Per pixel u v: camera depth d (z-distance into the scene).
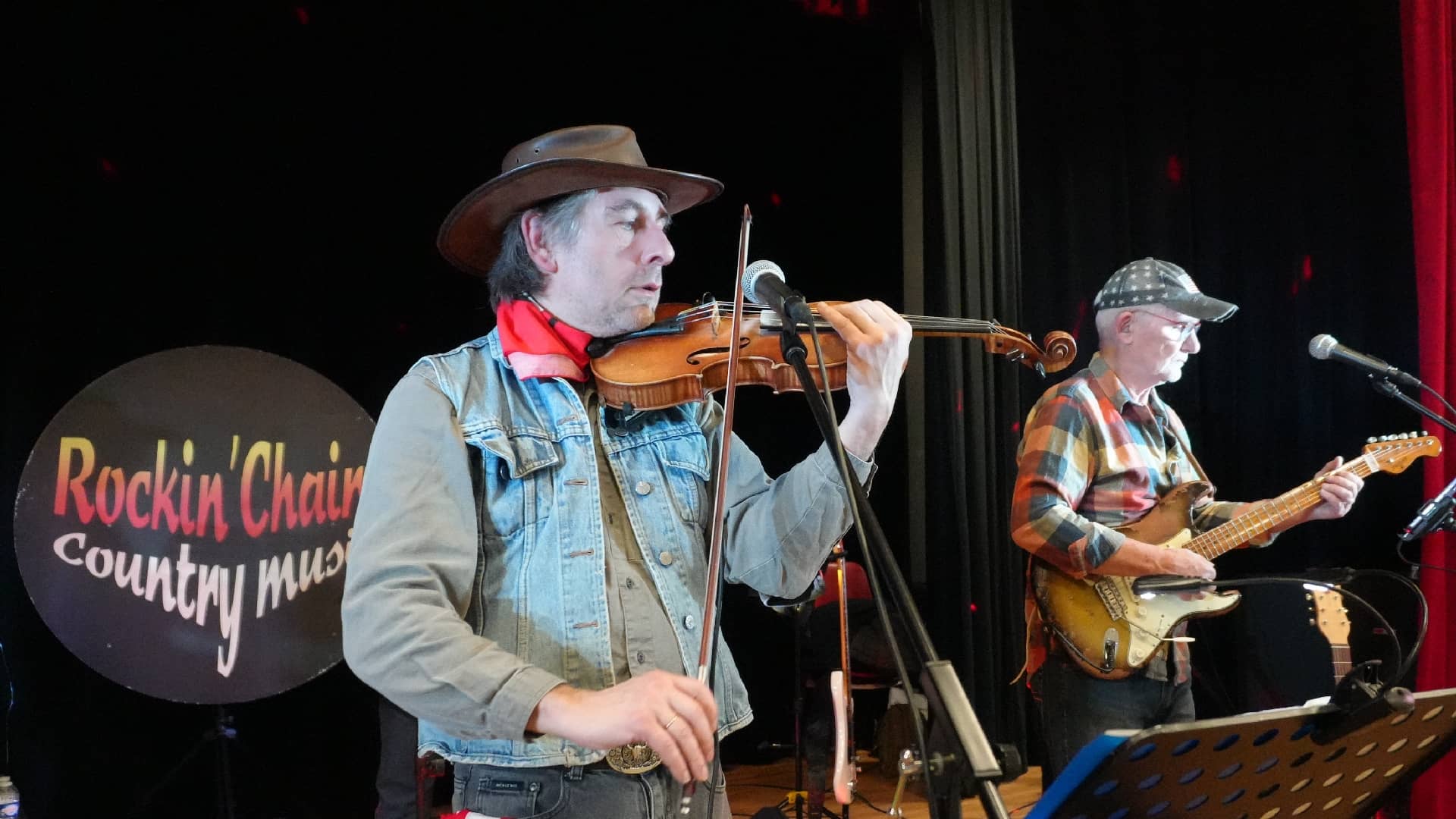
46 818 3.27
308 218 3.75
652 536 1.40
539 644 1.29
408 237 3.93
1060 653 2.64
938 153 3.85
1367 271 4.01
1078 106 4.25
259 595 2.92
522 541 1.34
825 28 4.54
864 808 3.85
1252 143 4.30
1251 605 3.35
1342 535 4.05
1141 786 0.92
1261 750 0.98
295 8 3.70
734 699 1.42
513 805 1.26
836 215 4.80
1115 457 2.67
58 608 2.68
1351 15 4.09
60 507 2.71
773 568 1.42
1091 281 4.22
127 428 2.81
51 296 3.34
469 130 4.00
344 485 3.09
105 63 3.41
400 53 3.88
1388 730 1.06
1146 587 2.36
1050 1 4.26
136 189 3.47
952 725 0.88
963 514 3.86
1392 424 3.89
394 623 1.17
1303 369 4.14
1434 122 3.68
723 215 4.57
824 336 1.50
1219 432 4.31
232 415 2.95
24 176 3.30
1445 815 3.37
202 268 3.57
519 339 1.45
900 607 0.96
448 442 1.31
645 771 1.29
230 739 3.06
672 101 4.38
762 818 2.33
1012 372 3.99
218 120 3.59
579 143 1.48
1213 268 4.33
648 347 1.52
